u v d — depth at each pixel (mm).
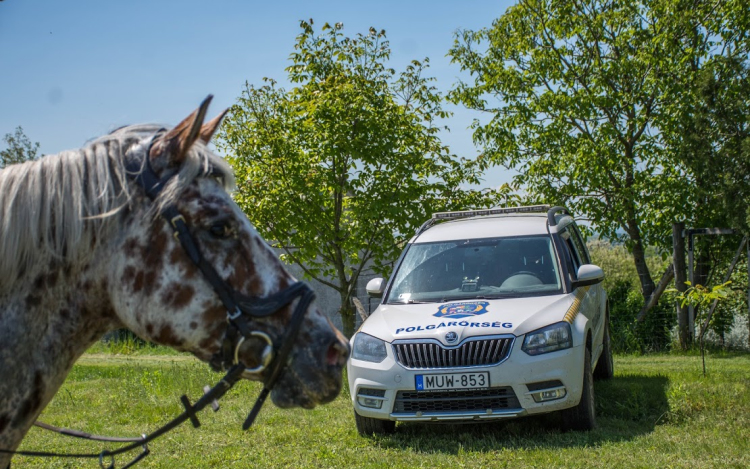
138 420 8086
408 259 7746
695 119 13695
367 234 11977
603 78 15258
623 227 15477
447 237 7887
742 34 14688
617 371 10266
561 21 15570
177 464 6000
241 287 2371
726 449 5695
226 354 2367
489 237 7734
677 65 14812
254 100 12219
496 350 6141
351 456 6039
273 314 2377
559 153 15602
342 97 11336
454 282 7262
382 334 6559
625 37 15352
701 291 9055
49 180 2359
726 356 13070
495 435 6578
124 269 2355
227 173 2516
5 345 2305
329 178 11570
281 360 2348
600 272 7102
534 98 15906
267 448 6496
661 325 14633
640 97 15242
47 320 2385
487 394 6148
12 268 2314
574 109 15172
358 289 16875
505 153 16062
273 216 12000
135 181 2385
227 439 6883
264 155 12016
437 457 5887
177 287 2338
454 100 16531
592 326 7191
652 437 6145
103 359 14500
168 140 2414
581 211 15586
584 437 6246
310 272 12695
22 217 2320
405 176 12023
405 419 6273
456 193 12805
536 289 7031
